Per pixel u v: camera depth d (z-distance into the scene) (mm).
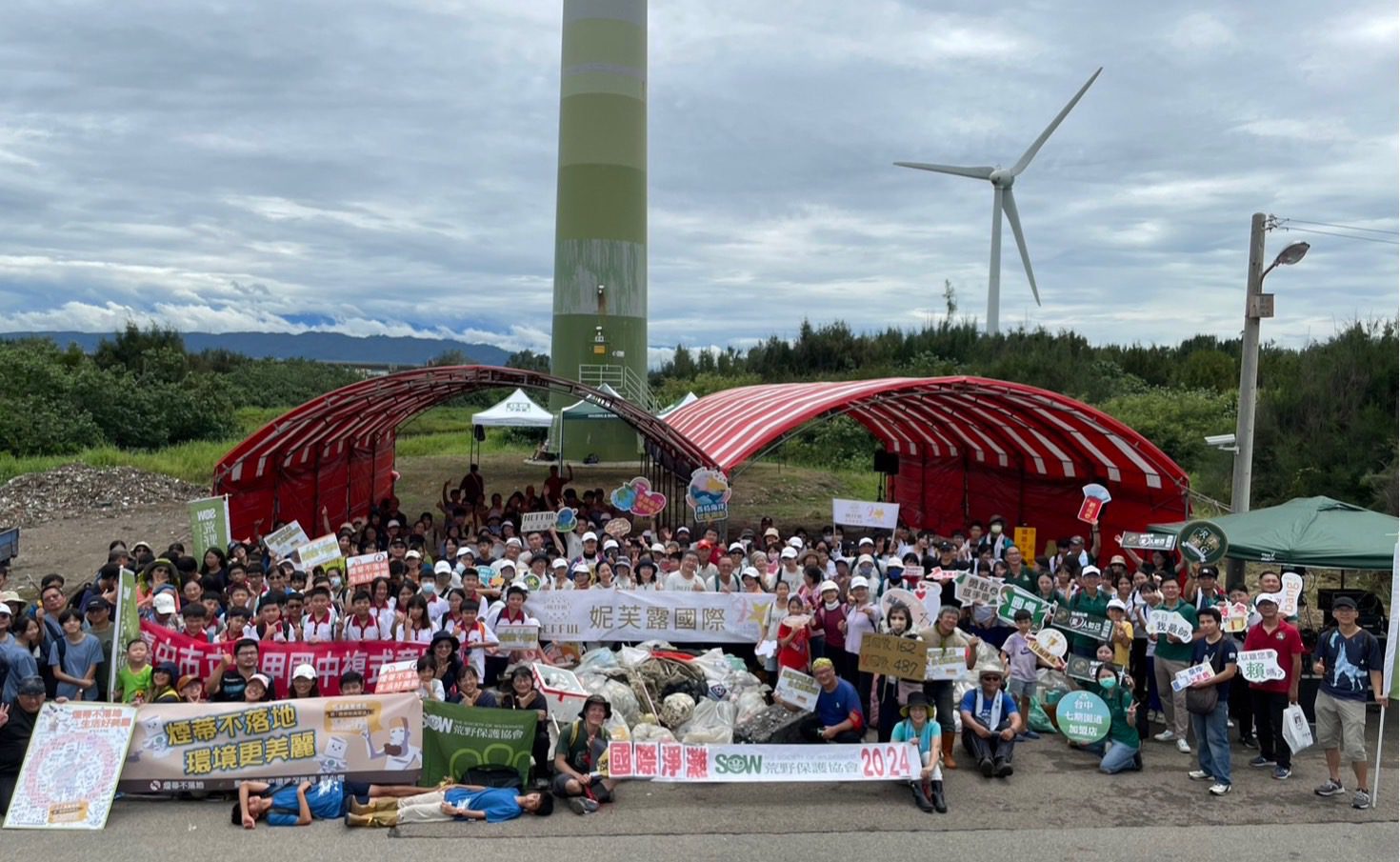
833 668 12234
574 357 39281
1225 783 10969
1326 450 27219
